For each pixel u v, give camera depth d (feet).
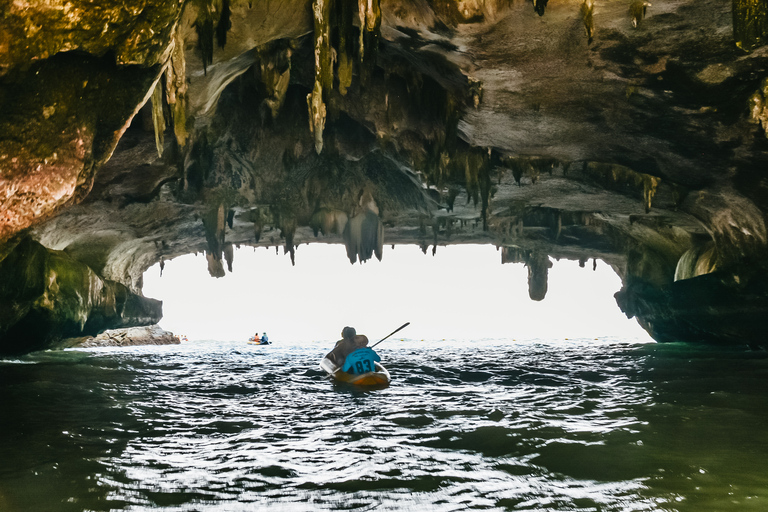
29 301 40.88
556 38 29.30
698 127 34.37
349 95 43.21
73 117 17.20
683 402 22.71
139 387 29.73
